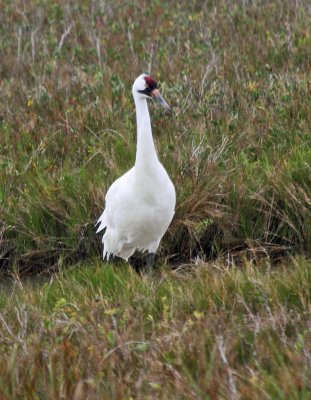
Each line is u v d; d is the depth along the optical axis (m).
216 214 15.88
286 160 16.78
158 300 12.36
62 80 21.86
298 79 19.98
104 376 10.05
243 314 11.36
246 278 12.38
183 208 15.97
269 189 16.09
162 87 20.06
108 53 24.30
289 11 26.28
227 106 19.38
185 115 18.98
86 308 12.19
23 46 25.97
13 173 17.56
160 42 24.72
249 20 25.55
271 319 10.71
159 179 13.97
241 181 16.30
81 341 10.95
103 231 16.25
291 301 11.71
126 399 9.43
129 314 11.51
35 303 13.15
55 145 18.75
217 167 16.55
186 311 11.95
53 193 16.70
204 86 20.25
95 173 17.16
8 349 11.14
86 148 18.36
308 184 16.05
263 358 9.98
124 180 14.45
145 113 13.79
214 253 15.94
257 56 22.47
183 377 9.66
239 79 20.69
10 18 28.44
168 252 16.12
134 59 23.08
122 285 13.19
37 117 19.94
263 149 17.58
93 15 27.73
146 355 10.30
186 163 16.59
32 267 16.53
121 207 14.34
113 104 20.11
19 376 10.20
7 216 16.72
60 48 24.48
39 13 28.22
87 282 13.73
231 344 10.27
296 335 10.45
